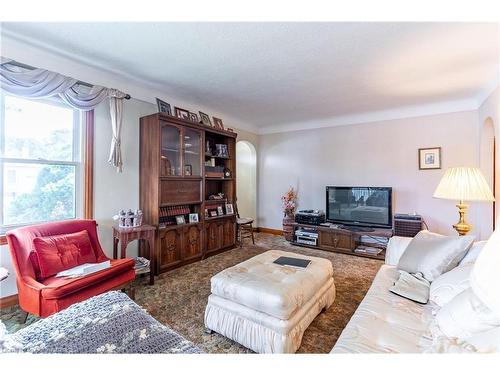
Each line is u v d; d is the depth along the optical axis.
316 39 2.04
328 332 1.81
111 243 2.82
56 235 2.07
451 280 1.34
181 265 3.18
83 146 2.57
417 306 1.42
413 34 1.96
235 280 1.76
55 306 1.63
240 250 3.98
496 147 2.73
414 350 1.04
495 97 2.78
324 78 2.82
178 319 1.97
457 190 1.98
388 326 1.23
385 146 4.04
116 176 2.87
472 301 0.94
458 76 2.74
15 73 2.00
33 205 2.28
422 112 3.75
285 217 4.73
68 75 2.42
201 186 3.54
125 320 1.03
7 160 2.13
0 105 2.09
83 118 2.57
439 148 3.62
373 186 4.14
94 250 2.28
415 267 1.73
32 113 2.28
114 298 1.24
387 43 2.10
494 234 0.58
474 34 1.96
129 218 2.73
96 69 2.61
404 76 2.75
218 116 4.32
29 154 2.26
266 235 5.16
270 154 5.32
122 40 2.08
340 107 3.88
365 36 1.99
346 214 4.09
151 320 1.04
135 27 1.88
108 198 2.79
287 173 5.09
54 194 2.41
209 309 1.80
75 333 0.92
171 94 3.38
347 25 1.84
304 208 4.89
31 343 0.85
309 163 4.82
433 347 0.82
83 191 2.58
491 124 3.08
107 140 2.77
